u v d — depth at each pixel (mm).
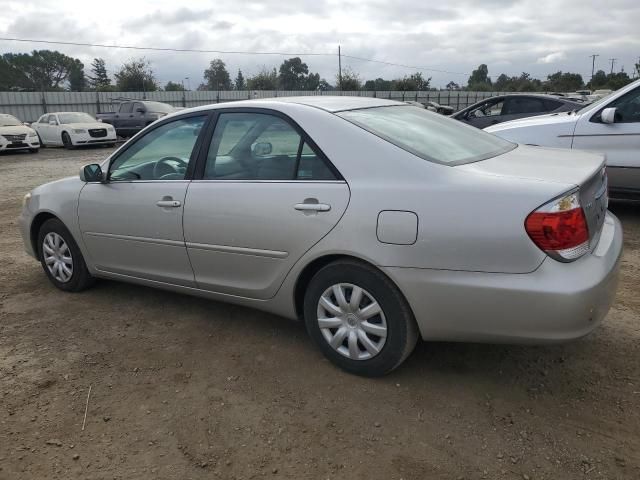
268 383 3264
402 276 2887
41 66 94500
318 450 2678
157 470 2574
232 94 43031
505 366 3344
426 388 3143
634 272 4891
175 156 3877
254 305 3631
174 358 3605
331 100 3680
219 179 3607
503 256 2664
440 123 3770
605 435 2707
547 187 2662
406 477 2482
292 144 3320
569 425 2789
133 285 4953
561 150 3703
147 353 3684
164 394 3188
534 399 3014
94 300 4625
